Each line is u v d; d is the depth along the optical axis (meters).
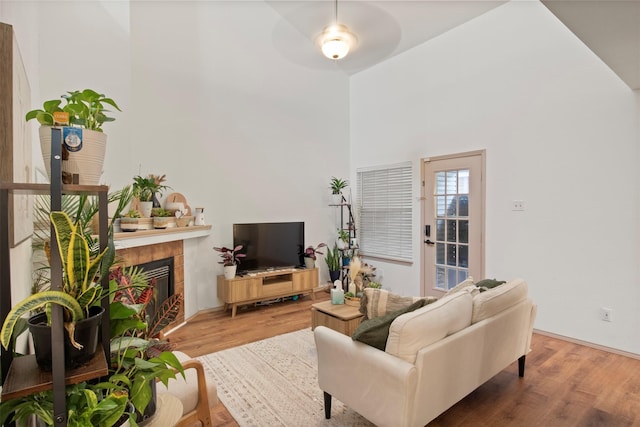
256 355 3.10
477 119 4.14
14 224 1.12
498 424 2.10
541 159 3.60
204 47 4.32
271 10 4.81
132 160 3.70
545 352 3.15
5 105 1.02
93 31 2.98
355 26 4.51
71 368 0.88
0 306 0.90
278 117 5.05
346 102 5.92
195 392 1.73
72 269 0.91
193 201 4.22
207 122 4.35
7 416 0.92
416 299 2.08
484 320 2.14
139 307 1.21
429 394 1.74
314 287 5.01
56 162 0.89
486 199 4.06
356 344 1.88
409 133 4.96
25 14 1.90
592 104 3.26
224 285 4.26
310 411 2.24
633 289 3.04
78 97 1.13
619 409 2.26
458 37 4.34
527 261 3.71
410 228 5.00
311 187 5.46
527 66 3.70
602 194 3.21
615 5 1.73
